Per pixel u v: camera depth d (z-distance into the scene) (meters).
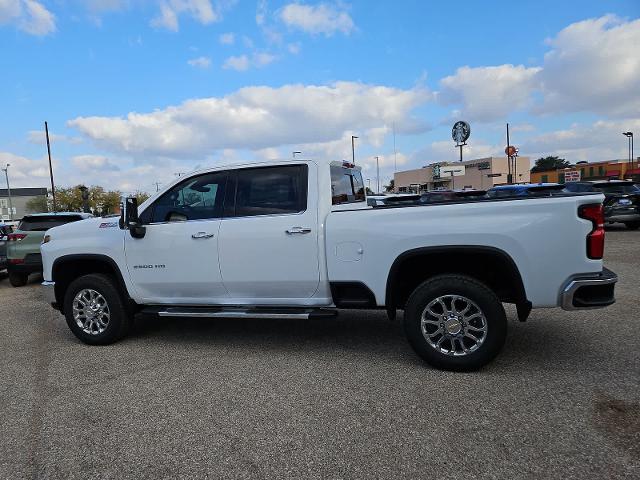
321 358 4.82
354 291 4.64
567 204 3.91
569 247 3.91
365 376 4.28
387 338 5.43
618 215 16.14
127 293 5.46
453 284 4.16
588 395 3.68
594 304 3.91
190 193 5.21
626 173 60.03
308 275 4.69
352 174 5.88
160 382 4.35
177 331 6.11
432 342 4.32
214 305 5.19
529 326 5.59
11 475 2.93
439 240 4.19
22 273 10.92
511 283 4.36
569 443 3.01
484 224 4.07
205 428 3.43
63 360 5.12
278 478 2.79
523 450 2.96
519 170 68.19
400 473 2.78
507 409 3.50
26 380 4.56
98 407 3.86
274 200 4.88
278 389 4.07
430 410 3.55
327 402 3.77
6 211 106.81
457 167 55.94
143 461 3.03
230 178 5.07
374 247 4.42
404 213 4.32
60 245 5.67
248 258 4.87
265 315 4.77
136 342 5.68
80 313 5.65
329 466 2.89
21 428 3.55
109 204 65.25
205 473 2.87
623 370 4.15
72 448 3.22
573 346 4.82
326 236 4.58
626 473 2.68
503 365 4.37
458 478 2.71
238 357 4.96
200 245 5.04
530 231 3.97
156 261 5.25
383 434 3.23
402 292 4.82
